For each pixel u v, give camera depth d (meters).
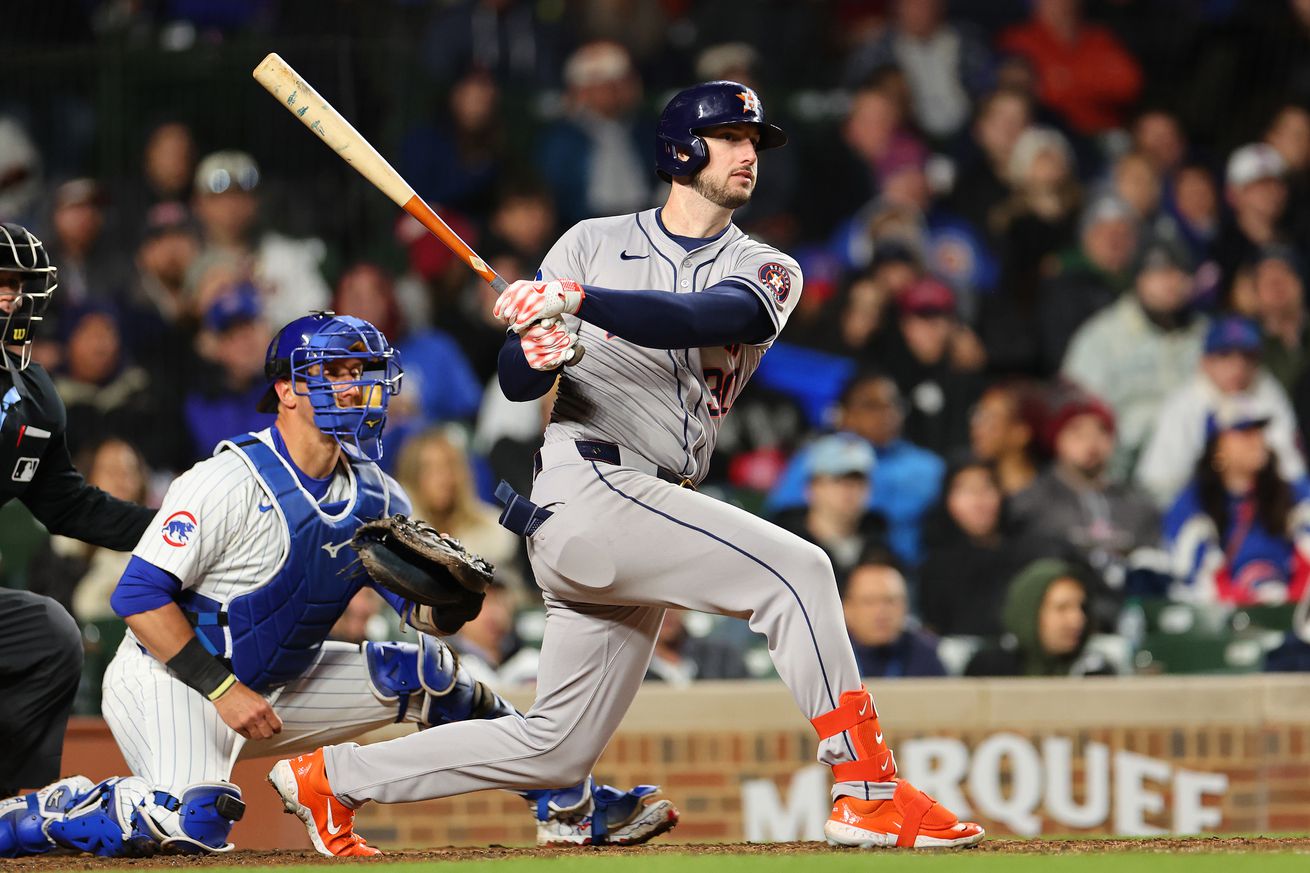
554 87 32.06
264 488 13.09
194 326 25.59
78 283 25.97
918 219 30.77
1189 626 23.67
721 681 21.83
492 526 23.97
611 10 32.78
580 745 12.43
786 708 20.52
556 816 13.77
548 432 12.14
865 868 10.34
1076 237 31.20
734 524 11.66
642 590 11.80
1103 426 25.91
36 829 13.28
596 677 12.27
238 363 25.16
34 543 21.52
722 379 12.29
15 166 26.23
